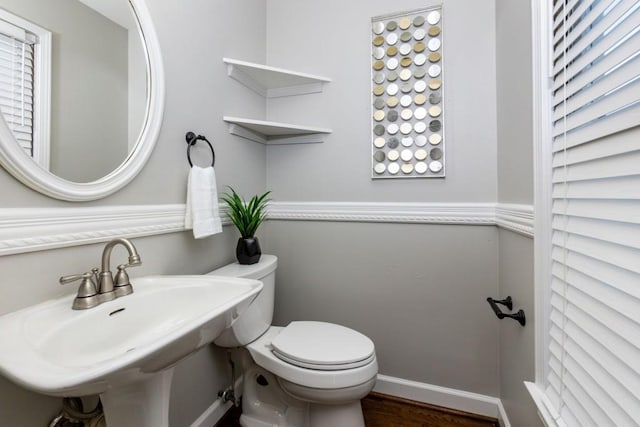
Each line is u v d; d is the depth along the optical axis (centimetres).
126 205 93
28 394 69
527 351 99
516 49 110
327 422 112
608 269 55
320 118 171
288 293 178
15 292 66
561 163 75
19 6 69
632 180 49
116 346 73
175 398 114
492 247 145
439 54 150
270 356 118
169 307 87
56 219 73
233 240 149
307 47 174
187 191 116
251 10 165
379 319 163
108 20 88
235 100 150
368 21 163
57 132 75
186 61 118
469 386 149
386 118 160
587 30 64
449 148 150
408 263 158
